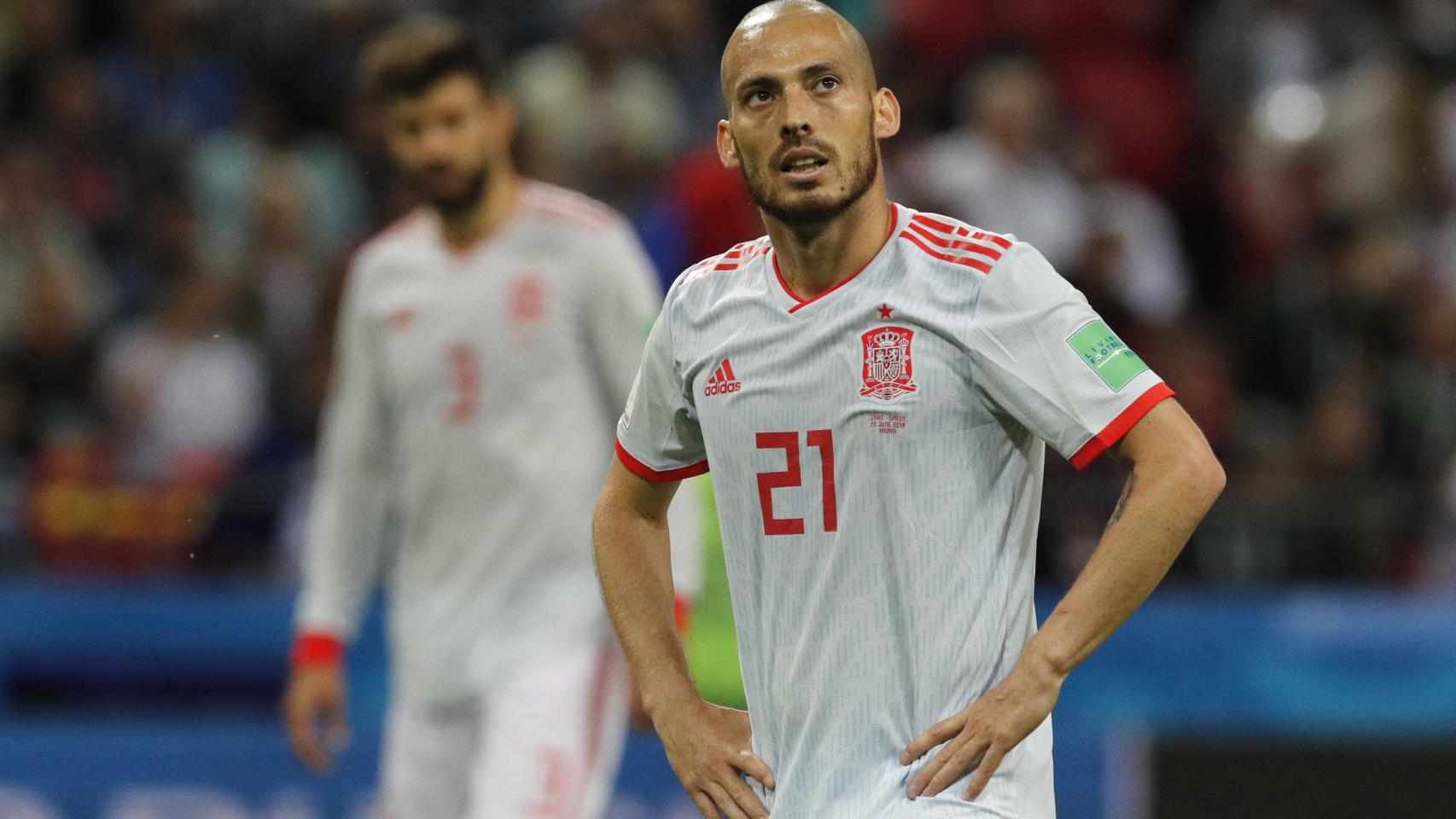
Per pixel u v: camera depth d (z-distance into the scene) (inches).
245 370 1154.0
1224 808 900.6
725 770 437.1
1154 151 1418.6
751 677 441.7
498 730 679.1
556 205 706.8
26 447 1090.7
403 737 711.1
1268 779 900.6
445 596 698.8
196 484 990.4
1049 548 948.6
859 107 420.8
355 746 936.9
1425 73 1371.8
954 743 406.6
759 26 424.5
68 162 1322.6
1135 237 1286.9
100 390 1158.3
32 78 1348.4
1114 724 941.2
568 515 689.6
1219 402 1109.1
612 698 691.4
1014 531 425.1
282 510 992.9
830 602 425.1
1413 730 935.7
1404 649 940.6
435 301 703.7
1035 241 1248.2
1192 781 904.9
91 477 984.9
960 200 1243.8
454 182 692.1
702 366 441.7
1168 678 944.9
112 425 1133.7
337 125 1393.9
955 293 418.0
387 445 732.0
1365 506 986.1
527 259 698.2
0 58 1353.3
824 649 426.0
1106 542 404.8
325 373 1125.1
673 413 461.4
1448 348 1152.2
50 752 924.6
